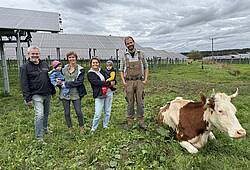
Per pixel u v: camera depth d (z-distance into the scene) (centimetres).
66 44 3791
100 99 661
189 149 531
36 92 603
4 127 750
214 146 548
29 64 602
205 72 3048
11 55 4269
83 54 4494
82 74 648
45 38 3869
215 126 507
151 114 796
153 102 1003
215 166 455
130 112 673
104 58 4509
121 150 523
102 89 650
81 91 658
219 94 510
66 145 586
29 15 1468
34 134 673
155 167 452
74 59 642
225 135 602
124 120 762
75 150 552
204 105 518
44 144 592
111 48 3997
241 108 902
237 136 456
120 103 1020
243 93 1312
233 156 502
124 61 652
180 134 568
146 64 664
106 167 466
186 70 3381
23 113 912
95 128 668
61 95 654
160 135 599
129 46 637
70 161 503
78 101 657
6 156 533
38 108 610
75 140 620
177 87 1579
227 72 3095
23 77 591
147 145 537
